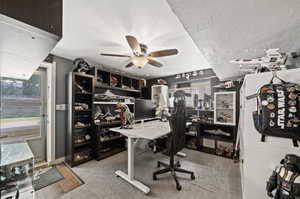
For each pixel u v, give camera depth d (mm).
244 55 1776
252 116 1280
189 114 3980
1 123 2275
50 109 2703
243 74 2896
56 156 2773
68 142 2781
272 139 1172
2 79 2279
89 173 2383
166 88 4332
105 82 3584
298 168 964
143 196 1813
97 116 3178
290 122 1063
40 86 2686
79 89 2900
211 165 2717
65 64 2939
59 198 1762
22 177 800
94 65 3389
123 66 3533
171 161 2252
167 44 2158
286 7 893
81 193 1859
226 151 3182
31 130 2586
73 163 2639
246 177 1297
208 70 3727
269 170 1187
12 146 1026
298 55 1590
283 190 974
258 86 1260
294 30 1179
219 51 1673
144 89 4656
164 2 1297
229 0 854
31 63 1067
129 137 2111
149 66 3484
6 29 603
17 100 2432
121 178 2223
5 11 523
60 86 2854
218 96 3537
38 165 2584
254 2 858
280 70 1201
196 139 3623
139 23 1626
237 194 1854
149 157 3104
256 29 1184
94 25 1672
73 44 2223
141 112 2742
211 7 924
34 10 602
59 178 2213
